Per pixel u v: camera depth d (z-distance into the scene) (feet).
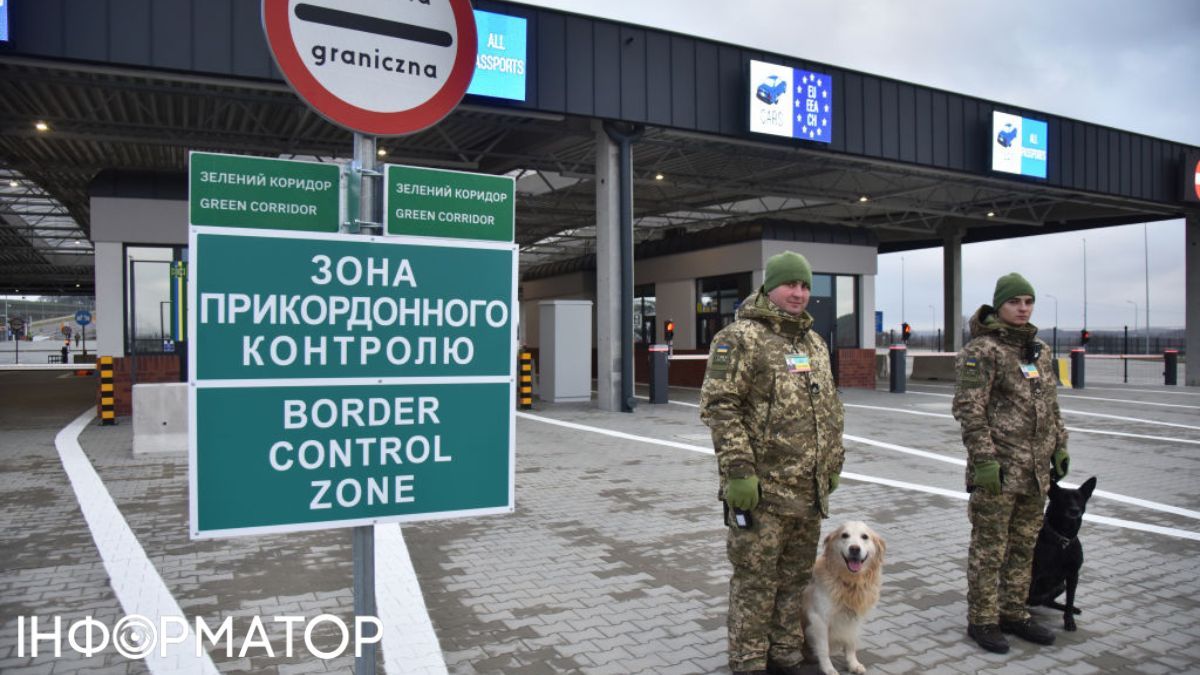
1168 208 69.82
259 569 16.90
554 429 39.52
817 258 67.92
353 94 8.22
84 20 31.96
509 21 39.55
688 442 35.24
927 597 15.35
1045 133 58.13
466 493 8.46
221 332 7.42
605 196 46.34
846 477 27.48
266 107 42.83
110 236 44.60
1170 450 33.99
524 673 11.89
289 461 7.69
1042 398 12.83
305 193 7.78
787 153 51.49
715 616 14.26
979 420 12.61
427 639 13.19
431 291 8.27
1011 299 12.71
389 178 8.09
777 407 10.66
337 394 7.88
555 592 15.55
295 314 7.70
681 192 68.33
